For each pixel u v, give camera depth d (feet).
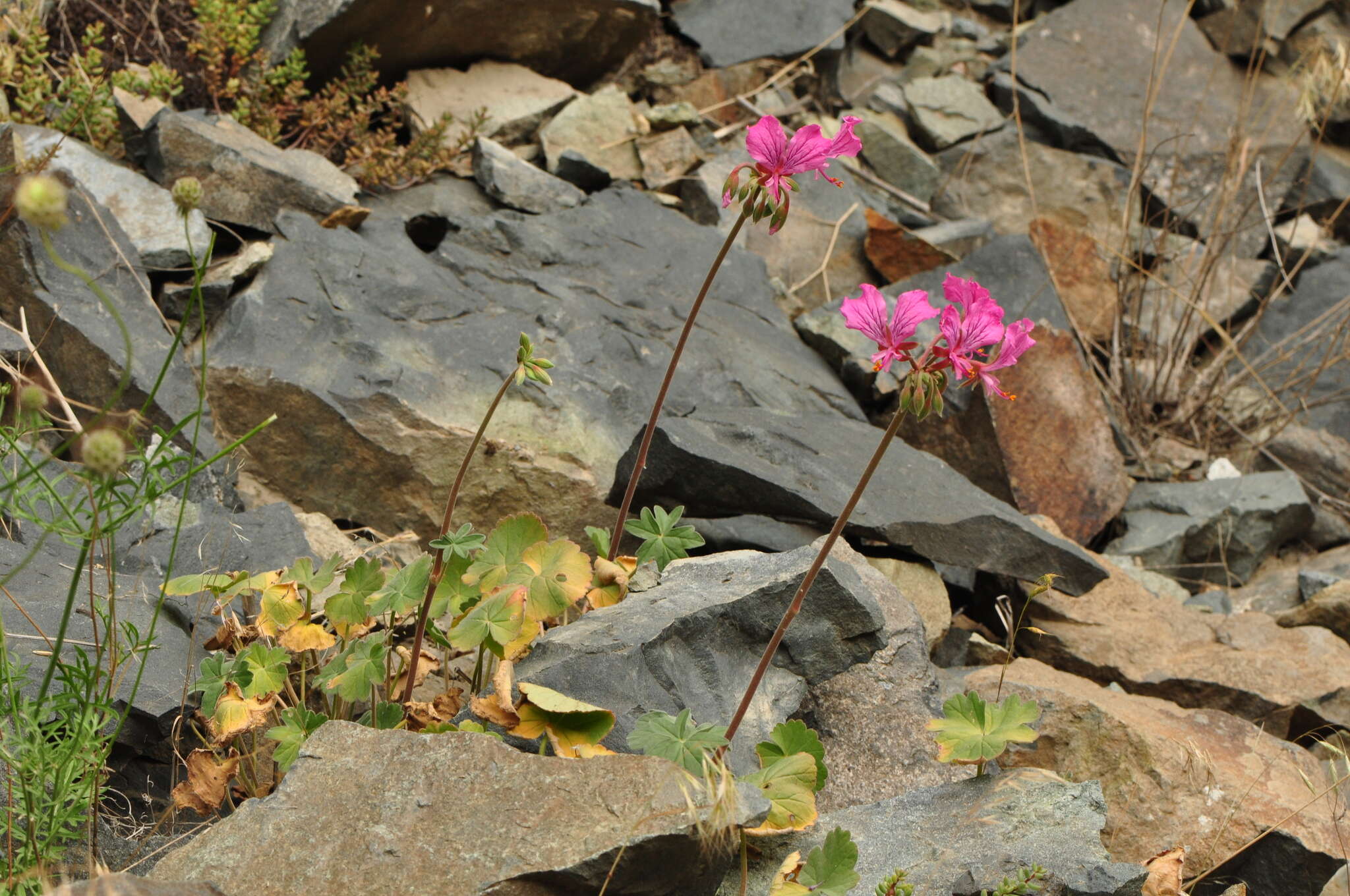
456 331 16.60
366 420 14.96
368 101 20.68
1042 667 13.87
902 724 10.79
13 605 10.03
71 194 15.26
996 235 25.09
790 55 26.91
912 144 27.04
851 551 12.32
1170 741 11.50
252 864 7.37
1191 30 30.83
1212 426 23.63
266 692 8.98
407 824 7.59
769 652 8.41
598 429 15.96
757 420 16.26
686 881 7.78
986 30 30.66
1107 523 19.53
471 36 22.11
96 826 8.28
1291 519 19.67
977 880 7.95
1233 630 15.74
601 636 9.57
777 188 8.41
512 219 19.67
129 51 19.66
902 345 7.29
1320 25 30.86
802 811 8.34
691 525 15.06
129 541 11.44
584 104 23.09
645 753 8.63
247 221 17.66
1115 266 26.53
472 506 15.19
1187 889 10.47
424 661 10.21
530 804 7.68
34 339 14.47
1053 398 19.30
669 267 19.83
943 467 16.69
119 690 9.32
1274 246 25.03
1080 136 28.73
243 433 14.87
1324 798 11.75
